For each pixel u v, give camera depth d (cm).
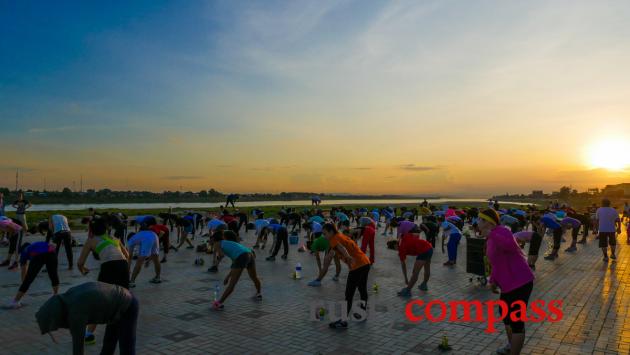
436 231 1714
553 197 12750
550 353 588
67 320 423
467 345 625
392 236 2427
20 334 664
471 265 1048
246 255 834
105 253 657
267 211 4066
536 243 1239
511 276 529
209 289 1006
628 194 9025
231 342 638
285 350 605
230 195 3694
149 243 1038
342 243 740
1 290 955
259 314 793
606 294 945
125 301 463
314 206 5038
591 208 2775
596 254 1614
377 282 1100
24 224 1697
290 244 1973
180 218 1761
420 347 617
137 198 13662
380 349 609
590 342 632
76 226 2530
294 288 1023
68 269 1243
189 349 608
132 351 475
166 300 898
